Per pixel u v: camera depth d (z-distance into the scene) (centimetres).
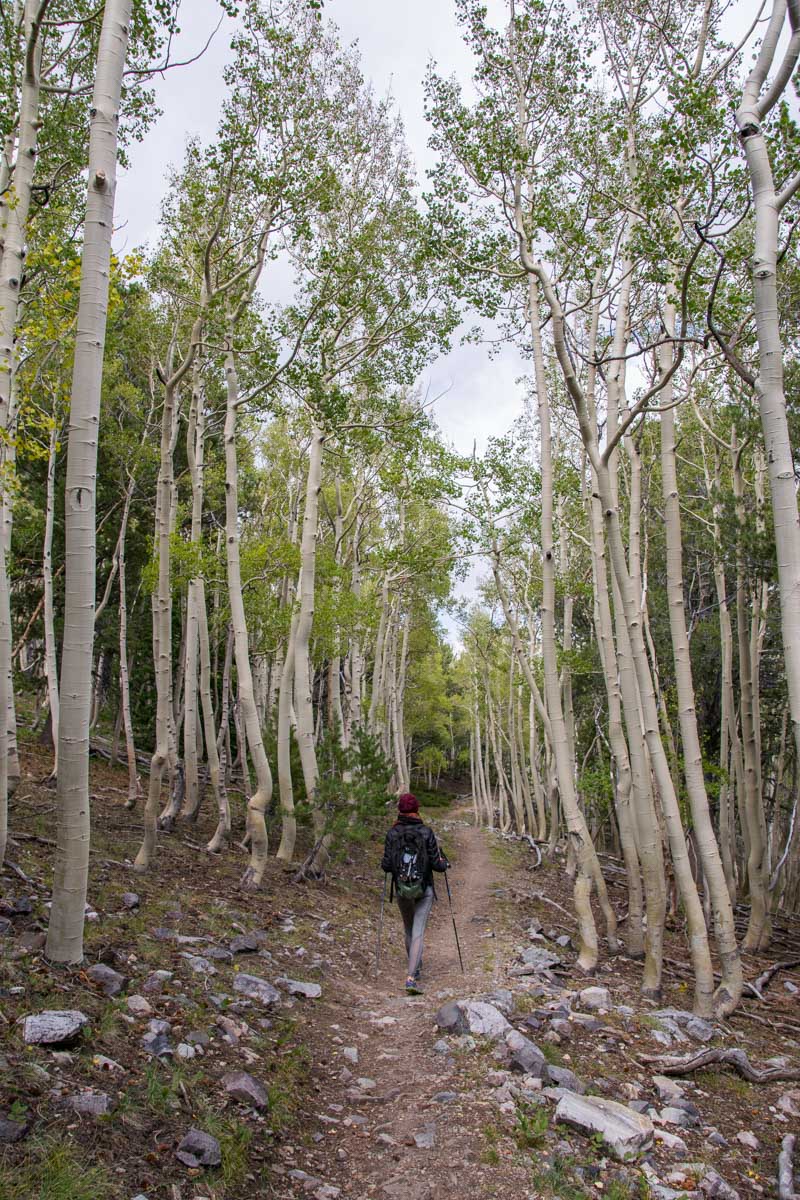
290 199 979
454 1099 475
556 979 805
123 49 530
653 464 1564
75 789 498
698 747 801
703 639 1989
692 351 1221
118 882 794
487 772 4119
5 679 636
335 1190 374
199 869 1019
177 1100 395
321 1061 536
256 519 2562
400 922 1112
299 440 2047
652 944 823
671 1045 640
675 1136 467
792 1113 536
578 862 902
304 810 1200
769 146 619
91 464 505
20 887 630
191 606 1422
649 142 896
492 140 846
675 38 868
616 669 1098
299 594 1390
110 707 2339
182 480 2158
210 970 610
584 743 2612
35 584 1736
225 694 1509
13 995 432
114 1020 445
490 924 1172
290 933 848
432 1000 716
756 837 1300
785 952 1322
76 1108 349
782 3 513
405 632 3331
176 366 1516
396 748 3067
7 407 638
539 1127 434
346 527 2212
